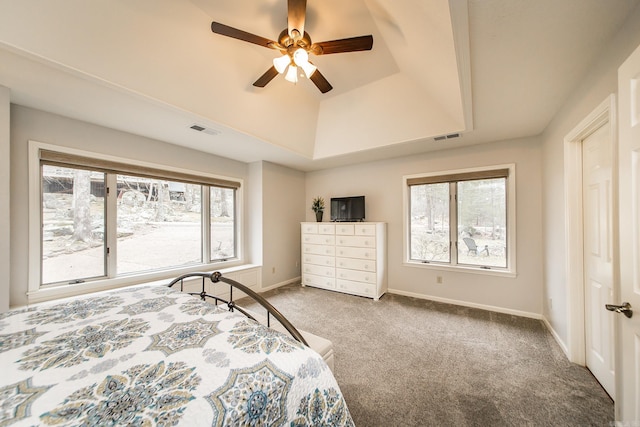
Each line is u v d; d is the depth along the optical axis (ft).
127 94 6.41
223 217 12.98
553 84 5.81
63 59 5.13
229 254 13.21
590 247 5.93
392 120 9.68
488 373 6.08
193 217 11.76
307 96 9.63
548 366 6.30
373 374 6.12
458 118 8.25
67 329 3.78
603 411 4.84
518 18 3.84
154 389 2.46
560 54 4.72
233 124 8.82
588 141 5.95
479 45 4.49
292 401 2.75
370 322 9.16
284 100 9.23
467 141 10.05
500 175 9.99
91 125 8.36
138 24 5.35
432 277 11.64
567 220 6.45
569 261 6.42
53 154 7.56
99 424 2.04
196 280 10.59
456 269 10.97
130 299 5.20
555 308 7.72
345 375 6.09
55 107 7.18
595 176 5.63
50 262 7.79
